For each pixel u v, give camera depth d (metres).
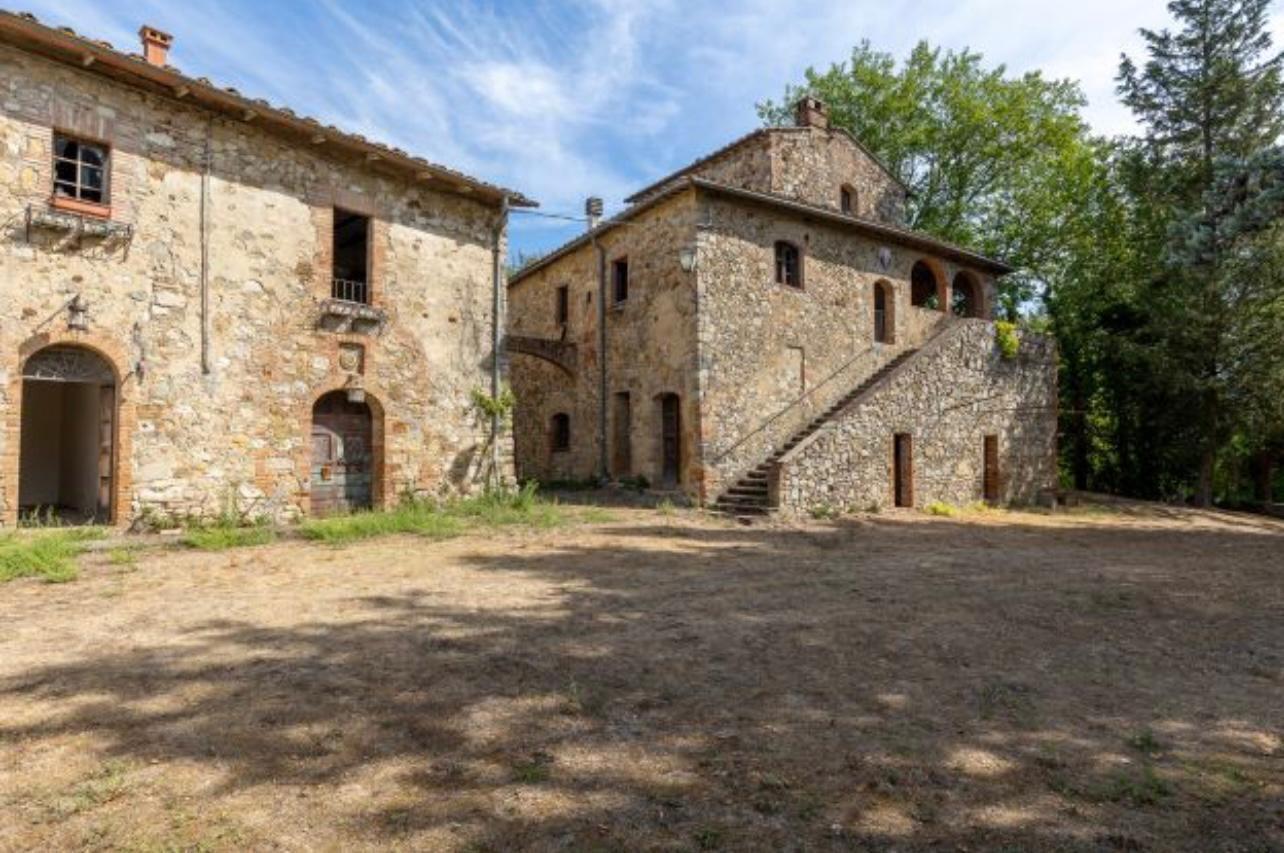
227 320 9.57
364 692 3.93
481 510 11.21
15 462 7.94
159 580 6.57
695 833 2.63
